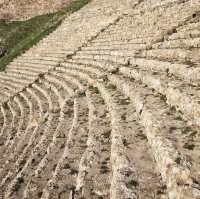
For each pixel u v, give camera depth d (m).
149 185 9.34
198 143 9.98
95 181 10.86
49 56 39.47
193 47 18.42
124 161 10.66
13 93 33.69
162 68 17.78
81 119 17.75
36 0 56.81
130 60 22.77
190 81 14.26
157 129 11.34
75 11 49.84
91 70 26.78
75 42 37.81
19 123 24.70
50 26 49.59
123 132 12.92
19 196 13.19
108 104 17.61
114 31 33.03
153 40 23.58
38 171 13.93
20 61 44.38
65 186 11.65
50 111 22.39
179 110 12.64
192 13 23.41
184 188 8.08
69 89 25.44
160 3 30.78
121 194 9.12
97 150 12.84
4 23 57.53
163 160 9.62
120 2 40.31
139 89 16.66
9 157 18.58
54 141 16.41
